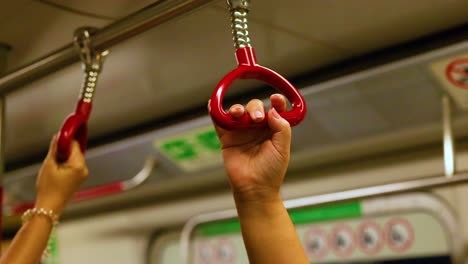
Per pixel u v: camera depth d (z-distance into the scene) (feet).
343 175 6.97
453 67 4.87
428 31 4.70
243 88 5.90
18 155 8.54
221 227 8.04
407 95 5.38
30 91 5.58
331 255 7.04
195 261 8.23
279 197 2.48
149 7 2.86
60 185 3.38
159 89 5.85
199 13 4.01
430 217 6.34
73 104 6.10
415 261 6.41
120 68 5.17
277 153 2.39
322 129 6.25
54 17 4.03
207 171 7.50
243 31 2.41
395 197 6.56
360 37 4.78
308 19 4.33
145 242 8.85
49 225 3.35
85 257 9.55
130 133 7.37
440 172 6.21
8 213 8.62
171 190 8.36
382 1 4.08
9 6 3.84
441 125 5.66
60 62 3.33
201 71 5.34
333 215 7.06
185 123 6.66
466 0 4.14
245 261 7.71
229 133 2.52
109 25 3.07
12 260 3.18
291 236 2.42
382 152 6.52
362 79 5.29
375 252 6.69
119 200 8.93
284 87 2.39
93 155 7.95
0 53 4.46
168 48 4.69
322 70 5.54
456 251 6.04
